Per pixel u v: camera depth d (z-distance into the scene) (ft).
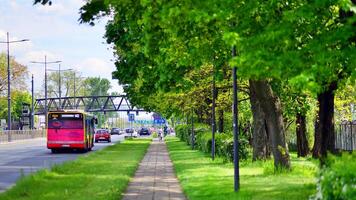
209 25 42.16
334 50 32.63
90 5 50.49
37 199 49.75
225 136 107.14
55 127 151.64
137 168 90.48
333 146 53.52
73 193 54.08
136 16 47.34
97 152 136.36
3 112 373.81
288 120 131.13
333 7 37.52
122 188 58.90
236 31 36.24
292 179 60.85
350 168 25.90
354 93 125.49
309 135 140.15
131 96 151.84
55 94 467.93
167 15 36.01
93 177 70.54
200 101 131.03
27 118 363.15
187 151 139.85
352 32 32.48
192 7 34.73
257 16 37.24
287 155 69.10
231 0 34.32
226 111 136.67
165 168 90.79
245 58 31.89
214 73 82.02
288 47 33.14
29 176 66.95
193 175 70.33
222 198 48.08
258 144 91.66
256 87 69.10
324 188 26.35
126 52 91.56
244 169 77.20
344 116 143.13
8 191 55.57
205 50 54.19
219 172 73.41
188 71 90.17
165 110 180.65
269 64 31.68
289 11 33.14
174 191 58.54
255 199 46.39
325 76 33.30
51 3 49.08
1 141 236.84
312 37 35.22
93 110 431.43
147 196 54.49
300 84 30.19
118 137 358.43
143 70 91.97
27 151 159.74
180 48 57.93
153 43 54.44
